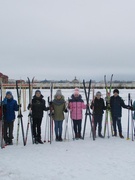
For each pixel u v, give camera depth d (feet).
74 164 19.67
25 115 50.55
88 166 19.19
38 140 26.63
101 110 28.84
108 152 23.03
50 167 19.01
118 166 19.13
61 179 16.62
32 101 26.32
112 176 17.06
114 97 28.91
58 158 21.29
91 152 23.07
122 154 22.35
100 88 178.40
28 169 18.61
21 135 30.94
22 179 16.67
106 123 29.76
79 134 28.55
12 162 20.29
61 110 27.48
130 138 28.78
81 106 28.25
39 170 18.37
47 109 26.73
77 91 28.45
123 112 54.03
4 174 17.65
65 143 26.53
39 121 26.45
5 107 25.49
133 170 18.20
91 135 30.55
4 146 25.27
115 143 26.32
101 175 17.28
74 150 23.80
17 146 25.36
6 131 25.85
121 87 191.11
